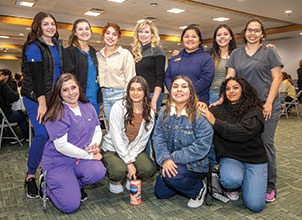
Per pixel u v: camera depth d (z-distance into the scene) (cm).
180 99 196
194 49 256
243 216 195
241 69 223
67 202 193
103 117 455
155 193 222
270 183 219
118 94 253
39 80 218
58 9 811
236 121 207
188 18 933
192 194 208
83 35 237
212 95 271
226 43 264
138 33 262
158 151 210
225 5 712
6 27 870
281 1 666
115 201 219
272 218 192
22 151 367
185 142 204
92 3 743
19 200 221
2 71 371
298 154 349
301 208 206
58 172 198
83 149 208
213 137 214
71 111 199
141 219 191
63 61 235
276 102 217
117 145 211
